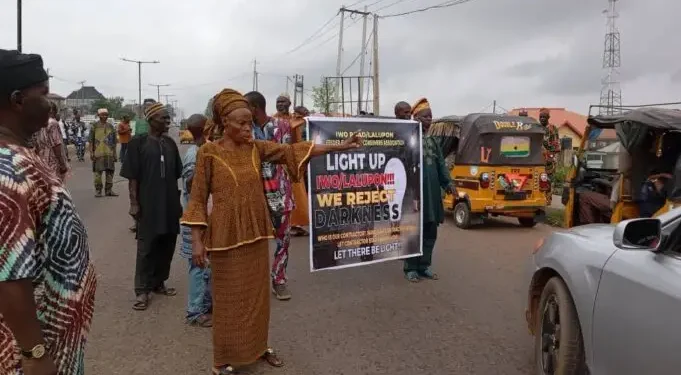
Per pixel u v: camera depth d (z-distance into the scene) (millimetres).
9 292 1792
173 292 6078
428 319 5379
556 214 11461
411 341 4836
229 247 3955
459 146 10469
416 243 6324
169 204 5656
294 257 7926
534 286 4172
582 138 8312
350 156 5828
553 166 12031
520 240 9367
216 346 4086
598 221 8102
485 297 6070
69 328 2053
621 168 7117
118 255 7844
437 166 6660
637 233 2957
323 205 5727
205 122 5355
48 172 2004
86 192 14570
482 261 7766
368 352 4598
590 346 3211
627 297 2912
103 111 13375
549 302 3842
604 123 7477
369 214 5996
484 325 5227
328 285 6520
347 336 4938
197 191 3959
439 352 4609
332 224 5789
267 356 4336
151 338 4875
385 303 5852
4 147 1893
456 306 5766
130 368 4285
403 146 6148
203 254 3980
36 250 1948
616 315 2973
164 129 5691
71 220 2037
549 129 11906
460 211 10492
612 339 2996
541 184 10352
